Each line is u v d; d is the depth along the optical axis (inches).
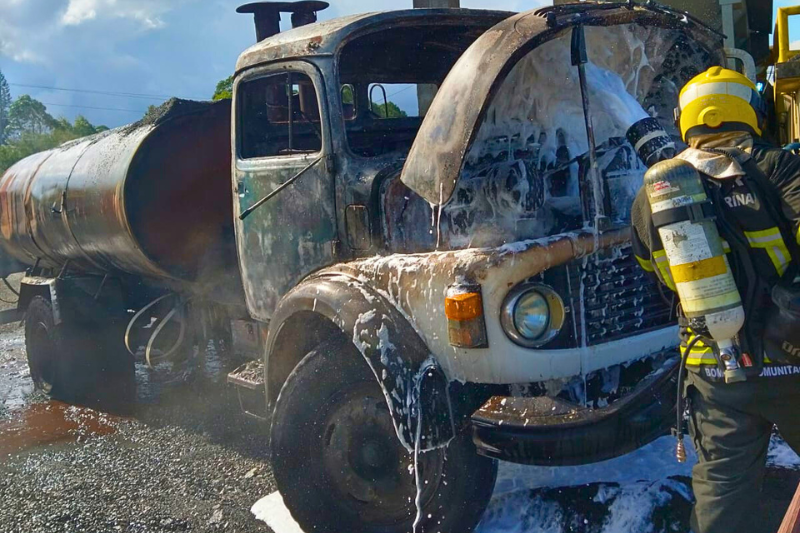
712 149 101.8
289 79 173.9
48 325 274.1
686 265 97.7
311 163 167.6
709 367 101.7
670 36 164.2
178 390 272.2
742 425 101.5
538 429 126.3
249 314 197.3
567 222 146.9
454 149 132.8
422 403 132.8
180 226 227.6
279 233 176.9
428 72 213.3
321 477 153.8
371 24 169.5
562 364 130.0
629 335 136.9
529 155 147.4
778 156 98.9
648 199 101.6
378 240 156.6
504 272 127.2
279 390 167.8
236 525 168.9
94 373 270.7
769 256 97.2
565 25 132.5
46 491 196.1
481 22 180.4
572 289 131.9
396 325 137.8
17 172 307.7
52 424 251.4
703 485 104.4
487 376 130.1
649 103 172.7
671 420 130.6
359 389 148.8
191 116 231.1
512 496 156.1
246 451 213.6
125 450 221.8
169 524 171.8
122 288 274.7
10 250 319.6
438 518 140.7
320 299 147.3
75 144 281.7
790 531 90.8
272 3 211.6
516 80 143.3
